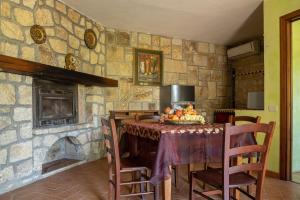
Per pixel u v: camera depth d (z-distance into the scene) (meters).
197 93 5.97
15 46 2.95
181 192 2.83
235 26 4.94
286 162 3.27
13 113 2.90
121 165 2.32
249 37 5.71
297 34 3.65
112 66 5.03
